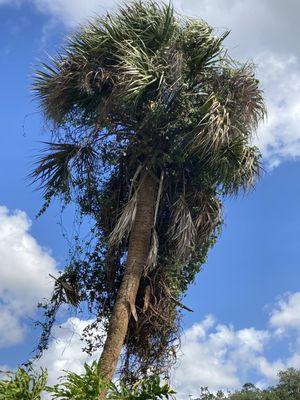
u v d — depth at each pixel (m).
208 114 10.45
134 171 11.31
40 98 11.40
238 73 11.20
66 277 11.21
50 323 10.91
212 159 10.70
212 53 11.25
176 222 10.58
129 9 11.39
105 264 11.05
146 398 7.94
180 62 10.63
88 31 11.27
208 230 11.02
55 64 11.28
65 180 11.49
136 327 10.13
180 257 10.63
